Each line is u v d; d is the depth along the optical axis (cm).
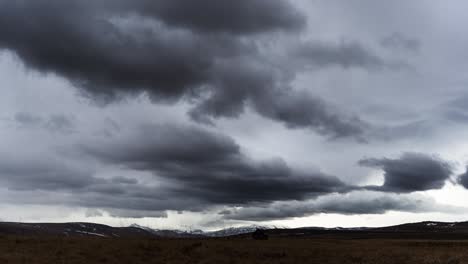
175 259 3822
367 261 4094
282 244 5550
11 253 3388
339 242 7188
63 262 3209
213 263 3753
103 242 4428
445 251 5000
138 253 3925
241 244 5141
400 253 4622
